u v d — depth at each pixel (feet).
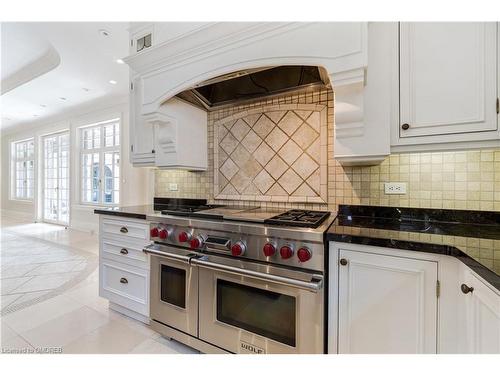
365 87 3.91
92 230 15.21
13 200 22.53
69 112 15.93
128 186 12.87
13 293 7.41
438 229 3.86
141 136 6.95
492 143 3.45
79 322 5.87
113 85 11.42
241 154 6.63
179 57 5.16
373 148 3.92
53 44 7.90
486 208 4.26
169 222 5.01
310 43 3.92
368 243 3.34
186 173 7.69
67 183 18.16
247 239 4.15
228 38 4.53
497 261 2.45
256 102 6.39
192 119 6.67
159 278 5.15
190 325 4.74
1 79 12.17
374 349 3.39
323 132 5.56
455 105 3.59
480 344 2.58
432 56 3.69
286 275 3.74
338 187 5.39
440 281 3.05
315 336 3.64
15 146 22.89
